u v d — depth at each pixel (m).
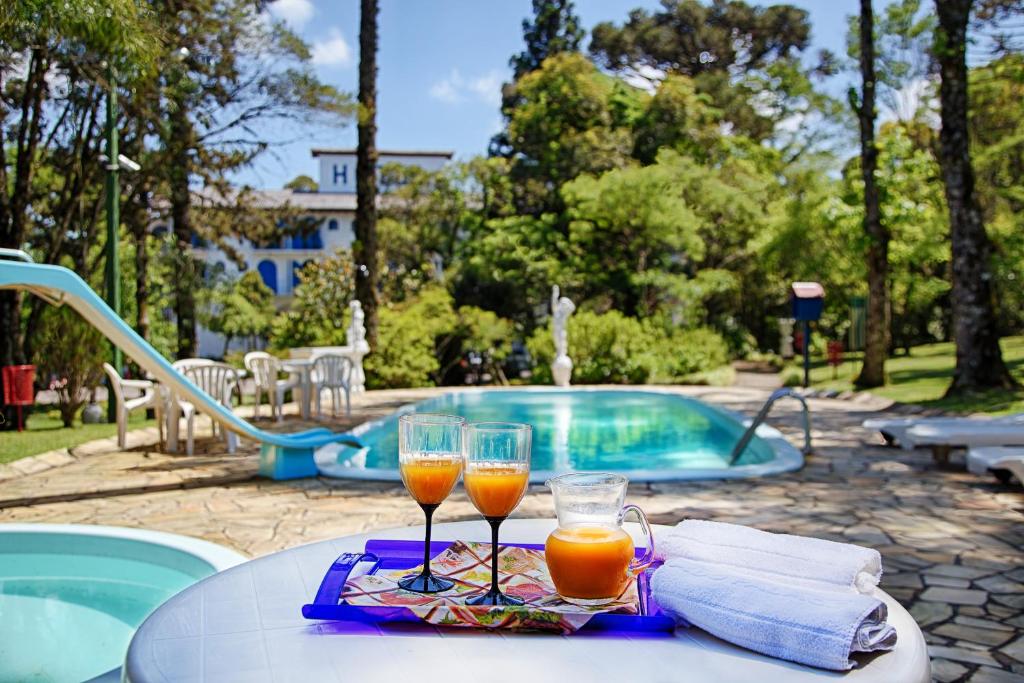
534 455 8.16
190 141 12.96
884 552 4.09
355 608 1.30
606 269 24.44
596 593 1.37
